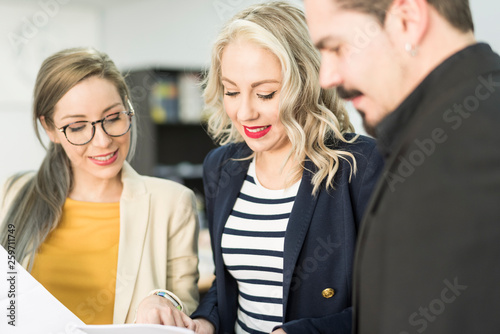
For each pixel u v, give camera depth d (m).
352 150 1.20
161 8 4.72
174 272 1.34
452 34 0.64
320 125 1.19
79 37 5.12
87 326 0.92
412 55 0.64
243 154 1.34
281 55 1.09
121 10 5.16
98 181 1.34
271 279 1.23
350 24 0.67
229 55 1.14
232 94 1.19
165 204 1.34
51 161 1.33
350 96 0.71
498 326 0.56
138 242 1.29
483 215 0.56
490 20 2.33
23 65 4.78
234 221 1.27
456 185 0.58
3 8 4.64
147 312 1.11
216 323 1.25
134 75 3.84
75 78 1.18
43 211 1.30
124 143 1.27
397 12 0.64
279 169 1.26
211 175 1.38
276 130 1.19
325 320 1.11
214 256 1.35
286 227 1.20
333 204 1.19
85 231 1.31
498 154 0.56
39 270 1.29
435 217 0.59
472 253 0.57
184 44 4.49
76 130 1.21
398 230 0.62
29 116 4.88
